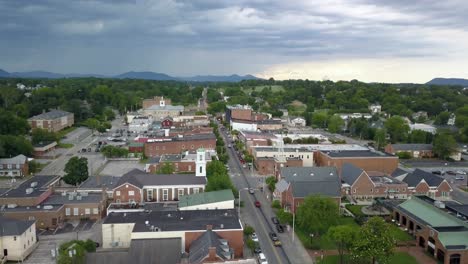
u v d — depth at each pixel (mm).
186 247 83125
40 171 154875
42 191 109750
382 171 156375
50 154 181625
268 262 82062
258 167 156125
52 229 98500
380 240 76312
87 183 121562
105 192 112625
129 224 87688
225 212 94500
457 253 81750
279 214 100812
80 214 104938
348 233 78250
